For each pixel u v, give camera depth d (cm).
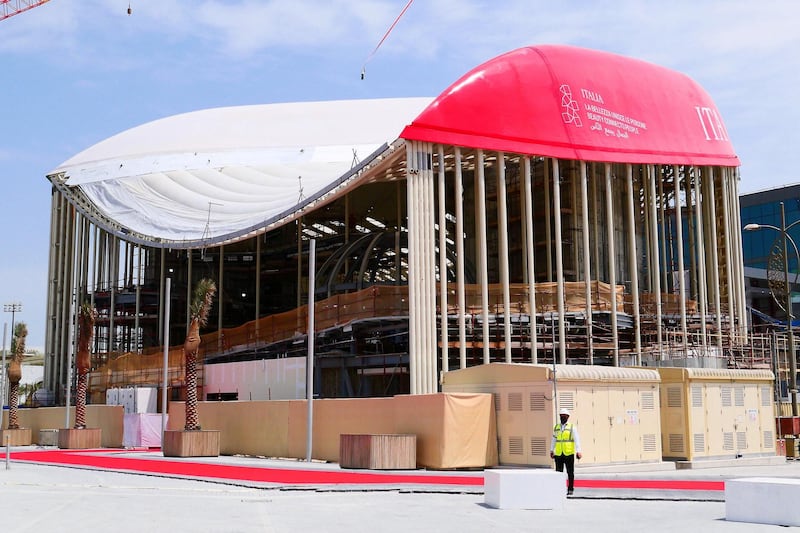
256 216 6050
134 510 1792
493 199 5878
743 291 5491
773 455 3378
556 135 4700
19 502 1973
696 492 2147
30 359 13175
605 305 4850
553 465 2755
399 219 6066
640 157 4988
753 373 3356
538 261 5588
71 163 8269
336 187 4919
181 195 7169
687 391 3103
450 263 5878
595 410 2866
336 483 2459
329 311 4941
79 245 7912
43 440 5859
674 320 5250
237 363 5462
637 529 1489
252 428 3975
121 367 6594
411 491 2206
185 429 4134
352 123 7925
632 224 4938
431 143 4341
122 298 7562
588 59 5069
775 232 9800
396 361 4638
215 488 2370
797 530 1484
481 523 1569
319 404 3572
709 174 5456
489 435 2942
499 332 4684
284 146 7519
